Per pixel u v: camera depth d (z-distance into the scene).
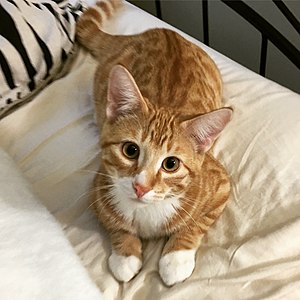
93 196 0.31
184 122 0.28
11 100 0.35
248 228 0.30
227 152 0.33
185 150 0.28
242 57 0.49
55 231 0.26
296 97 0.36
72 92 0.37
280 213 0.30
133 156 0.28
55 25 0.38
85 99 0.37
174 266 0.28
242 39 0.48
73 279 0.24
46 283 0.23
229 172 0.32
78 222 0.31
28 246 0.24
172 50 0.35
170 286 0.28
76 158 0.34
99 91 0.35
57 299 0.23
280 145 0.33
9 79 0.35
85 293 0.24
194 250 0.29
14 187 0.28
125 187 0.28
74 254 0.26
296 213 0.30
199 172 0.29
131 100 0.28
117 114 0.29
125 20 0.42
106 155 0.29
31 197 0.28
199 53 0.36
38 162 0.33
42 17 0.37
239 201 0.31
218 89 0.36
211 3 0.48
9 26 0.35
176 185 0.28
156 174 0.28
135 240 0.30
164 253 0.29
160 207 0.29
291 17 0.39
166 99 0.32
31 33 0.36
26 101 0.37
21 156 0.34
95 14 0.40
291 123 0.34
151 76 0.34
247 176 0.32
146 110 0.28
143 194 0.27
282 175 0.31
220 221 0.31
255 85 0.37
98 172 0.32
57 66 0.38
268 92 0.36
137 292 0.28
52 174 0.33
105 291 0.28
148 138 0.28
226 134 0.34
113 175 0.29
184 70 0.34
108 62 0.37
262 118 0.34
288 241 0.29
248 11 0.40
